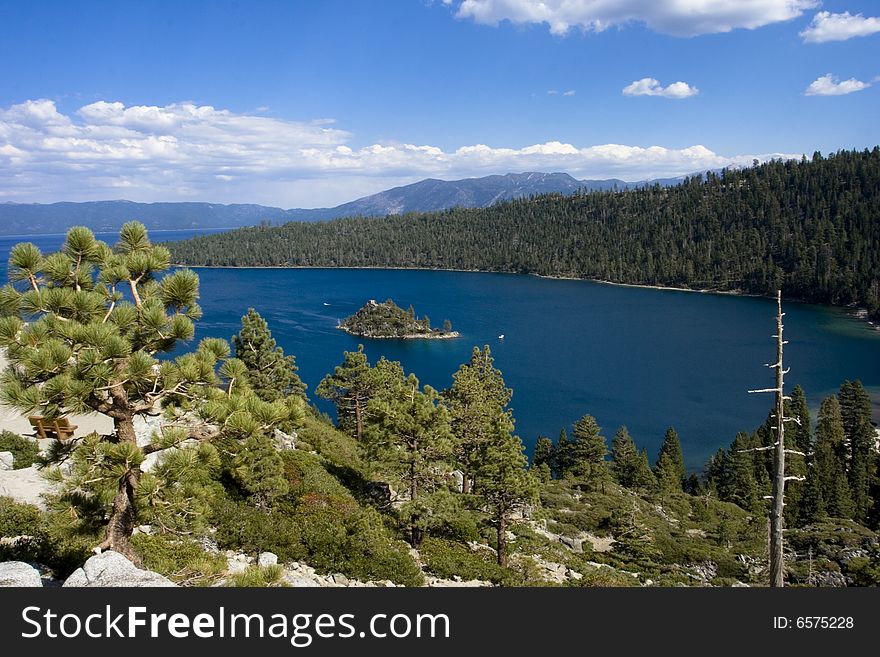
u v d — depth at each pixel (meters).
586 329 187.38
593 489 69.56
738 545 51.97
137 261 14.23
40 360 11.31
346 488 34.38
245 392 14.68
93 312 12.96
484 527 36.78
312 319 197.88
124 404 13.50
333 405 114.44
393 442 32.25
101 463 12.78
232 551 20.70
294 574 19.95
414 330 177.38
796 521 62.47
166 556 16.70
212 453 13.78
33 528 16.94
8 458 24.70
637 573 41.59
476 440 43.69
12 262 12.80
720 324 192.00
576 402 118.19
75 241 13.68
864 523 67.44
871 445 79.94
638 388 126.62
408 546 29.94
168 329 13.78
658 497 68.94
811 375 131.12
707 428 103.81
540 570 33.84
